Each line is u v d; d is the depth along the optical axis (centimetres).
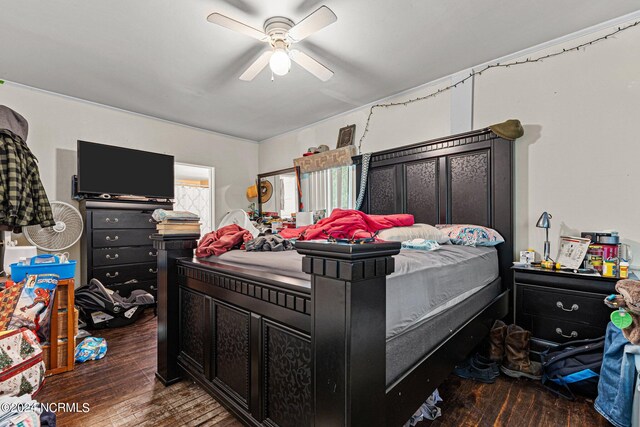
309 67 235
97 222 328
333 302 91
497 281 238
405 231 211
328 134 421
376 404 95
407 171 321
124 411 161
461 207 280
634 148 208
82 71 287
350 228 192
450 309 158
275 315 122
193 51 254
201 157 464
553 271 211
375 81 312
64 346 205
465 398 175
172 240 194
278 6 203
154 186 378
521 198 255
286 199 477
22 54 257
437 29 227
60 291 206
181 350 191
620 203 212
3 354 135
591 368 171
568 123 234
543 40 241
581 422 154
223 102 362
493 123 271
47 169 329
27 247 244
